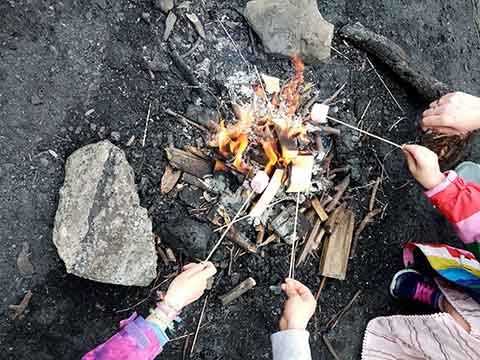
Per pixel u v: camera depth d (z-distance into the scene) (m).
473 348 1.84
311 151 1.99
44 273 1.69
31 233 1.69
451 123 1.82
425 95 2.22
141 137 1.83
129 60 1.84
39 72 1.73
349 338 2.10
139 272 1.69
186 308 1.86
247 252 1.93
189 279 1.51
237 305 1.92
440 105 1.87
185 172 1.86
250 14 1.98
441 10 2.46
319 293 2.05
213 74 1.93
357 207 2.12
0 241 1.65
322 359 2.05
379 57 2.18
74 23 1.79
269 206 1.93
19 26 1.72
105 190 1.67
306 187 1.88
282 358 1.50
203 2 1.98
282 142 1.84
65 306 1.71
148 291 1.81
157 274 1.83
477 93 2.47
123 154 1.73
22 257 1.67
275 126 1.89
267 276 1.96
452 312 1.98
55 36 1.76
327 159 2.04
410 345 2.03
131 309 1.79
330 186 2.05
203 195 1.87
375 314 2.16
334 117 2.08
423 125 1.90
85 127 1.77
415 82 2.20
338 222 2.06
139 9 1.88
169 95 1.88
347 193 2.11
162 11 1.90
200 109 1.88
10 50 1.71
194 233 1.82
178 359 1.85
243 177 1.87
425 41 2.39
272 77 1.97
